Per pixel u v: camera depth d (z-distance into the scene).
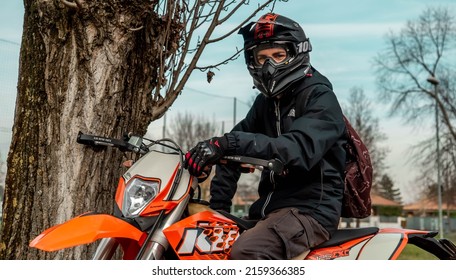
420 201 70.62
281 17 3.31
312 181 3.20
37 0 3.61
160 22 3.93
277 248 2.97
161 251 2.69
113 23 3.59
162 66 4.08
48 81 3.59
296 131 3.02
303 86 3.30
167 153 2.93
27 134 3.61
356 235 3.22
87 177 3.56
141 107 3.83
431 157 43.62
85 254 3.59
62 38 3.57
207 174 3.00
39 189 3.56
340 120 3.16
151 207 2.69
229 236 2.91
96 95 3.58
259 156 2.91
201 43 4.30
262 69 3.25
